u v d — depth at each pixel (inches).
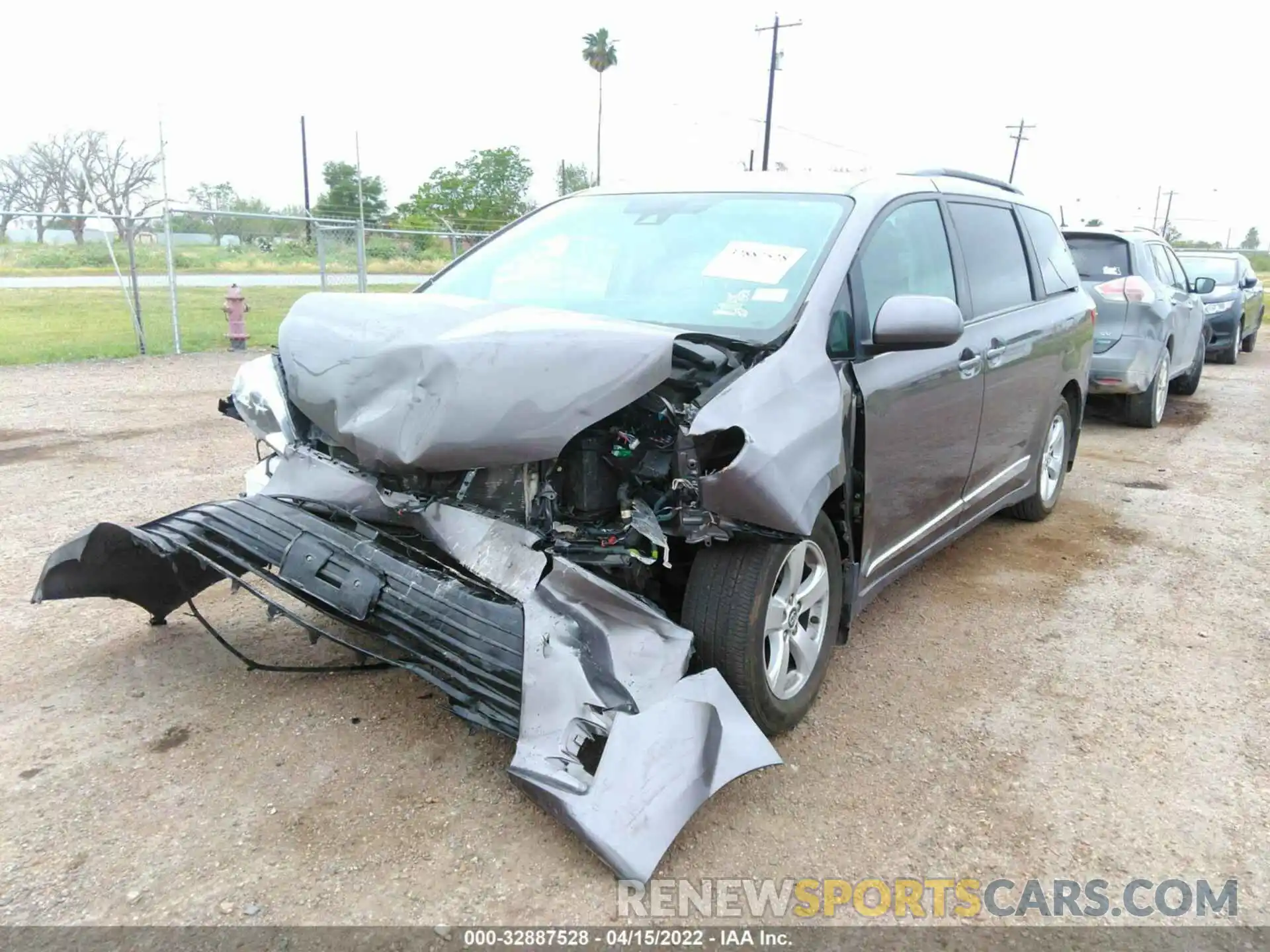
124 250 770.2
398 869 104.9
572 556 117.0
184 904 98.7
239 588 173.8
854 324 137.5
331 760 124.3
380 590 118.5
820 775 126.4
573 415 110.6
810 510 119.1
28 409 353.7
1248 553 221.8
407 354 117.0
